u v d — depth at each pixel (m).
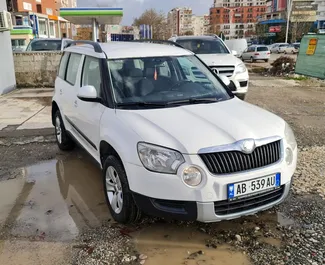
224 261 2.92
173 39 10.95
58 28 53.53
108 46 4.59
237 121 3.30
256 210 3.11
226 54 10.09
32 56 12.56
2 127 7.27
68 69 5.44
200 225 3.46
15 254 3.06
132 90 3.88
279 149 3.23
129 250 3.08
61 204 3.98
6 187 4.48
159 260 2.94
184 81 4.25
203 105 3.77
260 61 32.44
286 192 3.28
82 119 4.39
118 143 3.25
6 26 11.18
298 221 3.51
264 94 11.19
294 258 2.94
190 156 2.89
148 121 3.29
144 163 3.00
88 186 4.46
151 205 3.01
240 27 107.12
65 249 3.12
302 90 12.02
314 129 6.86
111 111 3.66
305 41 15.34
